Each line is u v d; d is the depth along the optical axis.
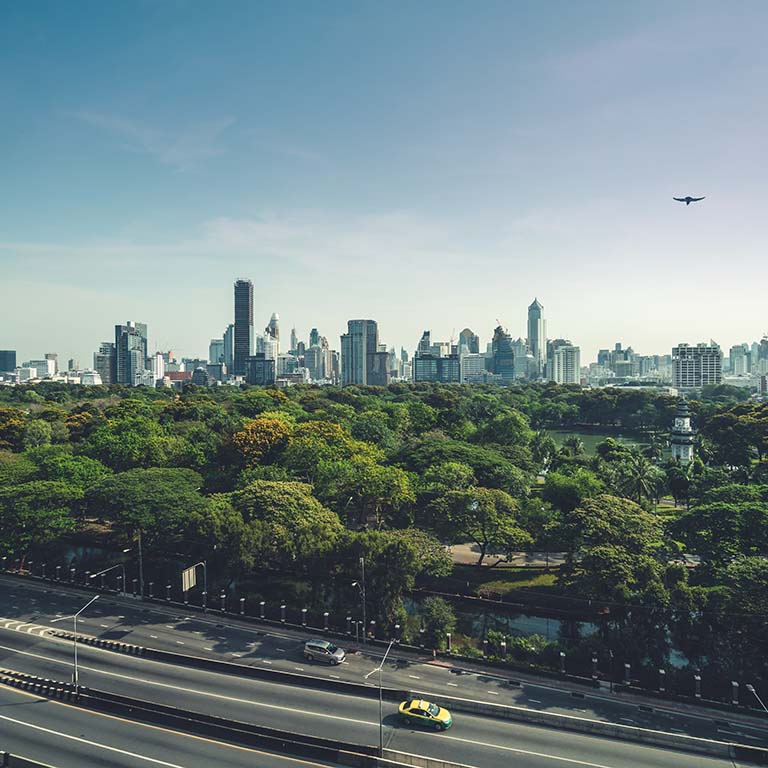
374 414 198.12
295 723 53.00
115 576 90.00
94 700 55.91
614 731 51.09
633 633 67.25
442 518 91.62
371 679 61.09
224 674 62.25
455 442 137.75
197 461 132.50
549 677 61.34
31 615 77.31
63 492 95.25
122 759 47.53
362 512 109.06
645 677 59.72
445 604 73.94
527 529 93.25
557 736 51.06
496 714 54.41
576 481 109.00
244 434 134.75
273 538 82.31
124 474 101.81
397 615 71.81
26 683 59.78
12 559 95.25
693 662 65.25
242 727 51.00
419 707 53.19
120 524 90.94
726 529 79.94
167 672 62.59
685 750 48.88
